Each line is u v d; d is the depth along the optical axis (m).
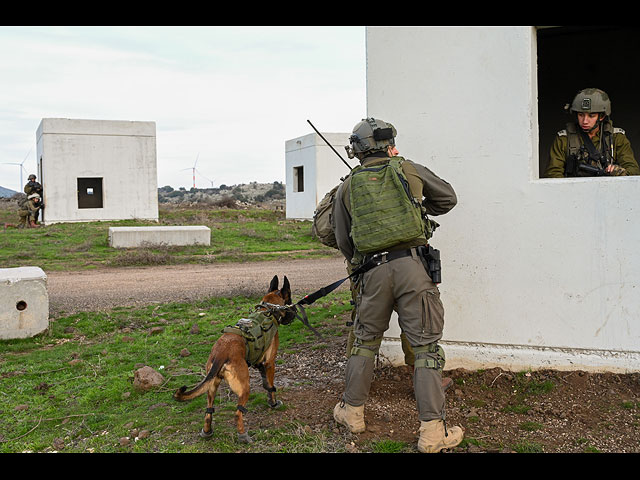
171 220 27.30
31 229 21.92
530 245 4.66
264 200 87.81
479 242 4.84
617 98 7.56
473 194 4.85
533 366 4.69
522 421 4.00
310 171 29.88
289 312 4.36
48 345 6.93
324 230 4.33
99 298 9.77
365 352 3.78
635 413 3.95
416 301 3.54
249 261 15.64
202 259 15.56
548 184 4.57
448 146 4.93
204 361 5.89
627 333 4.38
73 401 4.89
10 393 5.12
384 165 3.69
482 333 4.87
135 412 4.51
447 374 4.89
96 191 36.97
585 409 4.09
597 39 7.45
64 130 25.94
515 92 4.66
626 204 4.32
